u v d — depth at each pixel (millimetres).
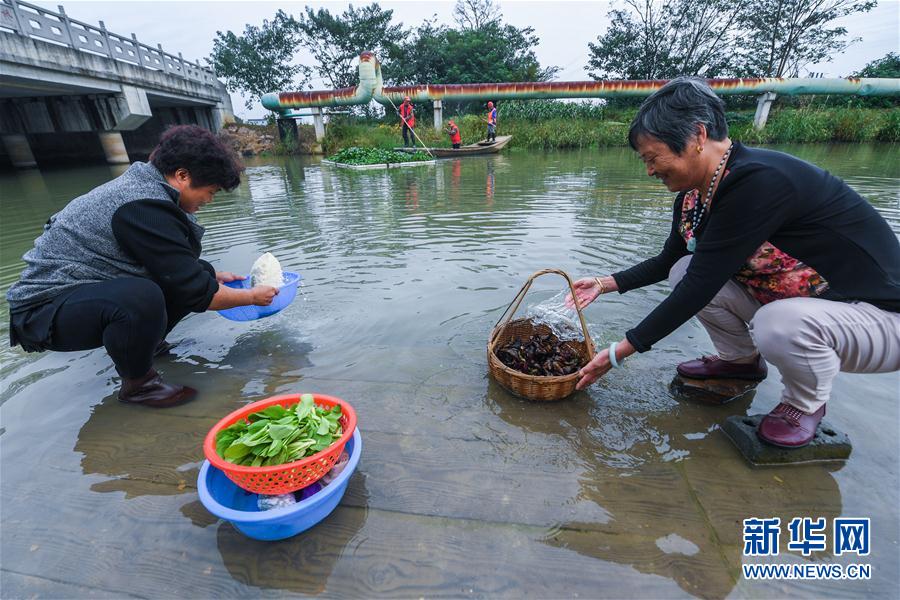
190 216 2258
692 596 1287
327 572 1373
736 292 2016
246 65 31250
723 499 1612
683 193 2062
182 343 2768
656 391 2225
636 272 2404
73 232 1971
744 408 2098
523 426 1994
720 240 1652
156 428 2045
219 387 2330
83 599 1318
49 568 1413
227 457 1460
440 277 3664
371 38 31594
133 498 1668
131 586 1353
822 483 1669
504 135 18172
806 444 1733
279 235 5168
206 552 1452
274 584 1343
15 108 13539
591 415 2062
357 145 17781
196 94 19094
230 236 5188
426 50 30734
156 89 16016
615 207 6176
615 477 1714
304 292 3447
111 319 1932
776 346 1656
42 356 2645
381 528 1514
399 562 1396
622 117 22344
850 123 16516
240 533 1514
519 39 33812
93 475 1779
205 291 2156
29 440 1970
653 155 1655
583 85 16875
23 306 1997
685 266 2139
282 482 1413
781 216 1564
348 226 5520
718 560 1393
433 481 1703
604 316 2938
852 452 1786
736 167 1572
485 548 1438
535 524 1520
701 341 2670
